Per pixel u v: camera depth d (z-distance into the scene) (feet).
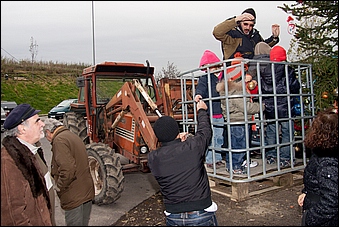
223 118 14.30
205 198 8.87
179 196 8.70
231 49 17.60
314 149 8.30
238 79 13.26
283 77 14.08
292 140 14.07
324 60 15.25
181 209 8.73
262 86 14.19
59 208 14.11
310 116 14.44
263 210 12.94
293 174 16.03
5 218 7.75
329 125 8.09
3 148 8.11
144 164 16.01
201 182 8.89
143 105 18.66
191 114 18.61
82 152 11.13
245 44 17.51
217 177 13.39
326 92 15.39
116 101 17.26
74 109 22.11
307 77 15.33
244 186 13.16
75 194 10.85
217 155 14.80
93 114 19.10
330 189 7.75
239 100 13.15
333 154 8.13
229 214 12.62
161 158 8.81
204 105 10.61
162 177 8.79
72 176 10.52
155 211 13.87
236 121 13.24
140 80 20.11
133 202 15.19
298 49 17.75
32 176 8.34
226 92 12.55
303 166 14.29
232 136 13.41
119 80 19.69
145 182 18.81
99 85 19.27
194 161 8.84
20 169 8.08
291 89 14.19
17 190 7.88
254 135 17.28
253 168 14.24
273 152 14.97
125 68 19.38
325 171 7.90
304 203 8.92
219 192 14.02
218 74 14.33
